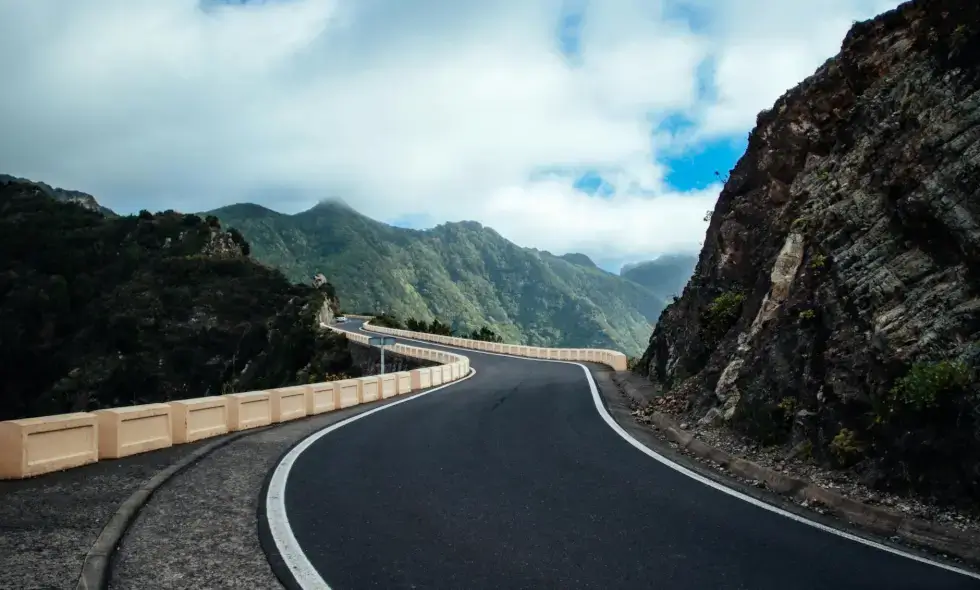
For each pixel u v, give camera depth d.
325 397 17.06
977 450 6.68
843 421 8.70
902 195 9.16
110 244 114.75
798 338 10.46
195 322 100.88
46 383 91.06
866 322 8.98
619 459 10.39
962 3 9.34
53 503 7.06
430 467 9.71
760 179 16.64
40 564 5.21
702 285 18.00
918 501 7.06
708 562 5.70
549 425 14.19
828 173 12.33
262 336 99.56
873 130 11.01
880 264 9.19
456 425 14.23
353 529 6.56
